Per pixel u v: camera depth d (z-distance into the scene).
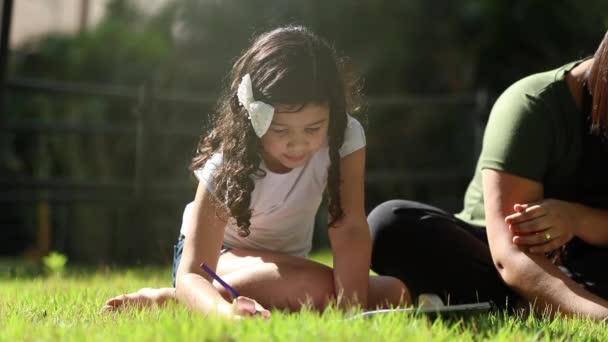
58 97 10.21
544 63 10.91
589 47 10.68
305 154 3.12
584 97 3.62
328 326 2.46
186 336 2.30
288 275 3.21
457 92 11.03
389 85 11.03
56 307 3.34
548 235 3.46
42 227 9.24
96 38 11.01
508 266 3.48
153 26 11.46
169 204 9.06
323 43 3.19
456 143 10.59
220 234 3.23
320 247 9.49
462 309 2.80
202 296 2.94
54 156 9.59
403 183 10.41
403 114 10.75
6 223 9.51
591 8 10.80
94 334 2.49
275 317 2.56
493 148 3.64
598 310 3.23
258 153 3.22
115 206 8.93
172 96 8.54
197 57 10.98
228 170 3.19
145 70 10.72
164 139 9.39
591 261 3.70
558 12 10.81
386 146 10.77
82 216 9.18
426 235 3.79
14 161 9.60
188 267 3.15
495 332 2.70
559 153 3.66
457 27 11.01
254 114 3.04
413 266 3.83
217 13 11.01
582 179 3.70
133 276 5.62
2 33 7.05
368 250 3.35
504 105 3.70
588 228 3.55
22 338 2.49
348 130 3.41
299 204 3.46
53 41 11.03
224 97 3.50
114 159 9.72
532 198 3.61
